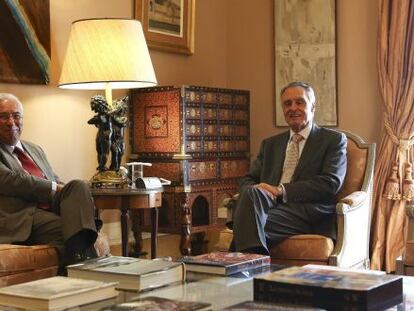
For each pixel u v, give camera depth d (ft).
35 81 13.02
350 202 10.62
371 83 15.65
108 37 12.21
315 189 10.95
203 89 15.03
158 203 12.81
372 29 15.62
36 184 10.93
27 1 12.85
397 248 14.71
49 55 13.26
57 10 13.60
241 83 17.58
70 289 6.21
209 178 15.21
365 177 11.56
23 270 9.80
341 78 16.06
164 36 15.87
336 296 5.75
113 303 6.22
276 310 5.54
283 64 16.76
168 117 14.65
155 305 5.84
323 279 6.15
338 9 16.06
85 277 7.02
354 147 11.87
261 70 17.22
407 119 14.70
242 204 10.44
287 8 16.65
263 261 7.97
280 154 11.82
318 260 10.31
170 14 16.02
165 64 16.07
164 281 7.02
